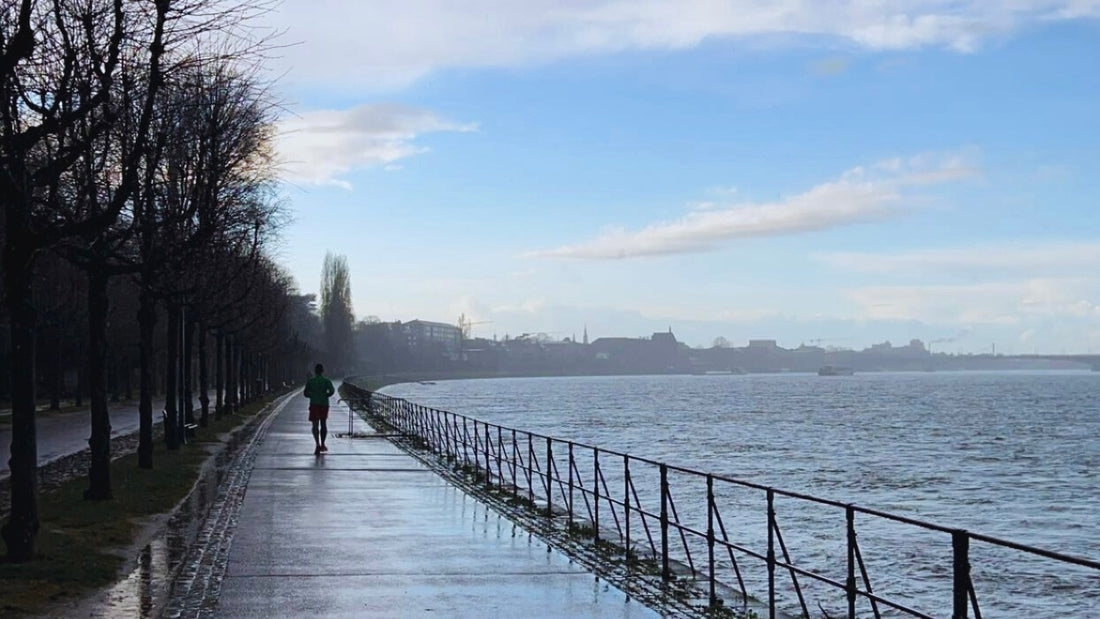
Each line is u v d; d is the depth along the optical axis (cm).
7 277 1330
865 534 2602
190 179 2434
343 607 1178
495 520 1883
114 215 1347
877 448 6359
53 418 5803
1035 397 17538
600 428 8238
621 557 1539
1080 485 4350
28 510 1354
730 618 1161
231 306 3950
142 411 2598
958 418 10375
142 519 1812
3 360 6700
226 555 1487
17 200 1276
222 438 3925
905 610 894
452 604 1203
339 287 14575
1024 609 1839
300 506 2023
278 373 10694
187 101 1997
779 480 4456
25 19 1173
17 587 1198
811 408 12719
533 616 1151
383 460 3083
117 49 1299
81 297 6094
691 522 2692
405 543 1614
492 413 10725
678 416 10412
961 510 3519
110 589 1232
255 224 3403
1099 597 1952
